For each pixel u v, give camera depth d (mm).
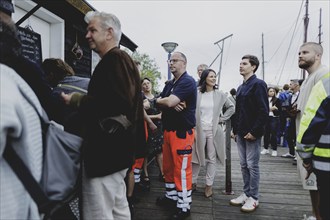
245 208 3051
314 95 1787
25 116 1039
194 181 3738
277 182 4258
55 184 1125
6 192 1014
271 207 3207
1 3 1153
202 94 3508
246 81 3078
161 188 3814
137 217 2854
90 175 1467
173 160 2834
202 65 4367
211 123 3461
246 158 3119
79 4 3207
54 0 3156
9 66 1145
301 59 2496
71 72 2209
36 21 3102
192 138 2809
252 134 2914
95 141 1466
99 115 1444
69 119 1571
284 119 7688
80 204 1538
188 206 2816
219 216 2938
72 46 3760
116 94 1434
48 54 3363
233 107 3549
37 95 1272
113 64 1493
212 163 3506
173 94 2580
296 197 3561
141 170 3830
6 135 981
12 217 1017
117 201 1712
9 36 1131
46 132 1190
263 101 2848
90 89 1518
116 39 1667
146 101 3236
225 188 3768
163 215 2912
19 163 1044
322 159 1705
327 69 2369
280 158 6164
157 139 3953
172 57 2686
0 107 949
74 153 1295
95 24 1626
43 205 1071
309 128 1744
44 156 1138
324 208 1733
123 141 1524
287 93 7230
